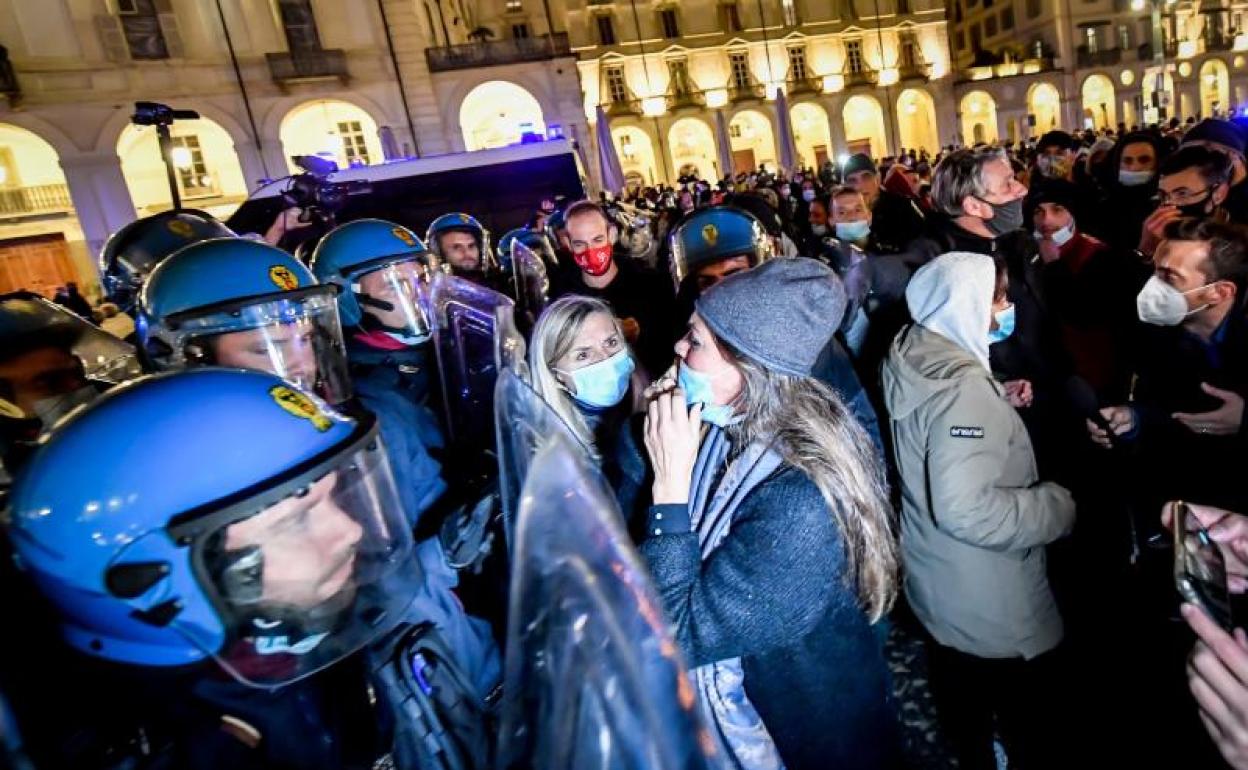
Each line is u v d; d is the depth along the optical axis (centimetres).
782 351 111
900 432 164
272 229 416
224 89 1853
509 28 3012
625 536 68
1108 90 3672
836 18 3344
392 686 100
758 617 102
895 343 170
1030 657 166
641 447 149
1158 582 181
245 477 75
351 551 88
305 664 83
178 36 1795
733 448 121
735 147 3434
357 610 89
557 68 2234
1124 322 254
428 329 194
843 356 199
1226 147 252
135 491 71
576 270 350
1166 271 189
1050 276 281
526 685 63
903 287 258
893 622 253
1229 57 3909
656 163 3209
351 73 1981
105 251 225
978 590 161
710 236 255
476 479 168
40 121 1667
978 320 161
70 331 157
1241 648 78
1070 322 274
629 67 3130
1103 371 261
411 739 99
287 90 1923
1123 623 195
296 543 80
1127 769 159
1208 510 110
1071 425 224
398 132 2047
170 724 77
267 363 141
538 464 68
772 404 115
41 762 69
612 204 745
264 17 1883
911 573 174
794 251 361
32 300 155
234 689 80
